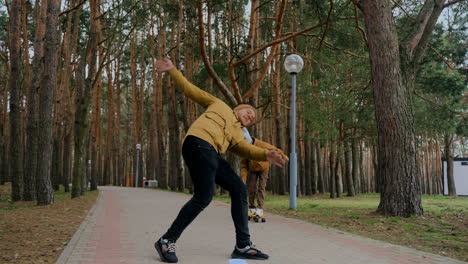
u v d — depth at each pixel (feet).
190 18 54.90
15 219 23.94
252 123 12.76
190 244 15.08
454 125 62.85
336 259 12.57
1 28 78.33
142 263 11.51
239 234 12.35
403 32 43.24
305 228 20.10
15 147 44.80
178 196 52.37
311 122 58.85
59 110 73.72
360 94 51.24
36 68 42.75
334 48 45.57
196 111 79.66
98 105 96.58
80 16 76.23
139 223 21.81
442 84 51.57
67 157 70.28
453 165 92.79
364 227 21.43
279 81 65.21
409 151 25.96
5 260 12.56
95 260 11.87
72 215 26.30
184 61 79.51
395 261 12.40
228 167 12.25
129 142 157.38
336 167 66.13
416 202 25.59
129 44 111.75
